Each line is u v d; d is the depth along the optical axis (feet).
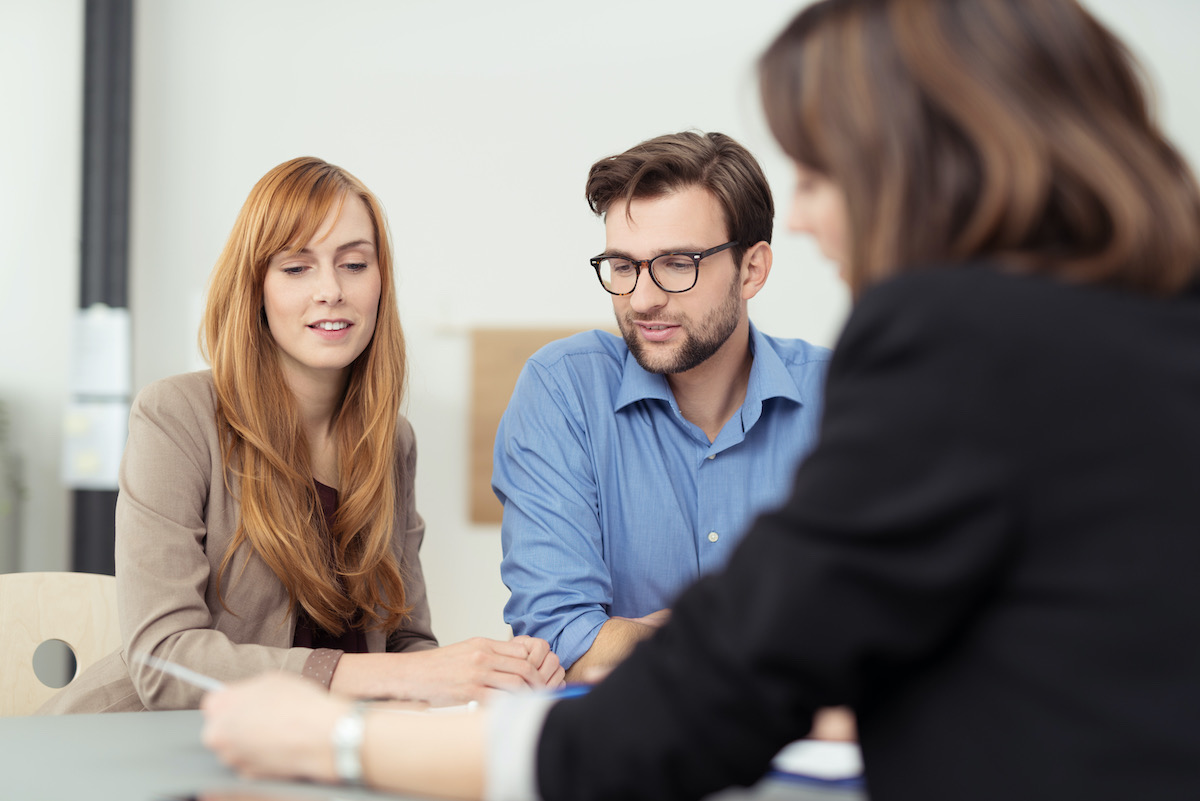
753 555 1.81
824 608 1.70
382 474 5.36
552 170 11.75
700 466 5.67
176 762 2.91
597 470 5.59
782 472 5.69
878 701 1.82
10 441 11.19
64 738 3.21
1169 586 1.58
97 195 10.80
